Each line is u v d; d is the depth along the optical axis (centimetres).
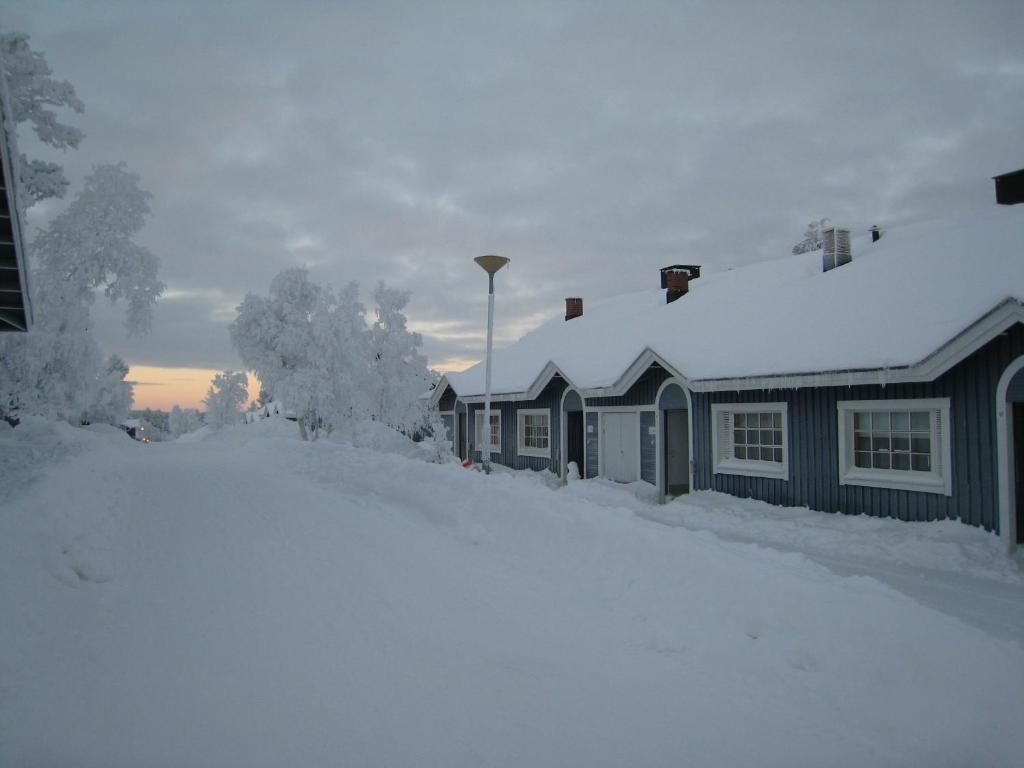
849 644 516
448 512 1028
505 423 2441
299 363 3055
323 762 373
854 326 1251
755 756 398
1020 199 1531
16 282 1132
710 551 711
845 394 1212
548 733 415
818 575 670
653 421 1691
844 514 1199
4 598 530
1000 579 845
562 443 2070
